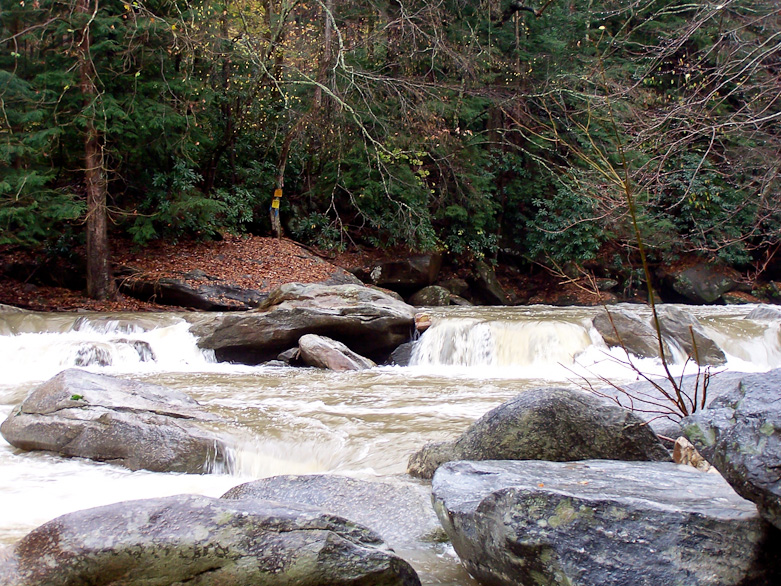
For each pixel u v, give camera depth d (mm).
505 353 13820
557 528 2963
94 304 18453
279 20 21109
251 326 14172
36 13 18234
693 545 2805
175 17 19312
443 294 23906
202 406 7980
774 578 2736
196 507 3170
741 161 9281
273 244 22625
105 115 17562
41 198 17922
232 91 22500
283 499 4738
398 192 24047
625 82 16641
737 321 14344
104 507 3246
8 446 7184
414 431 7203
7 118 16875
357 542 3131
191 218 20984
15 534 4625
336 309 14320
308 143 23484
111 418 6871
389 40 22594
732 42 10047
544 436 4586
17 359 13031
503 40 26016
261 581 2969
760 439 2645
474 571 3420
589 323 14016
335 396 9672
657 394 6055
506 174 27922
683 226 24234
